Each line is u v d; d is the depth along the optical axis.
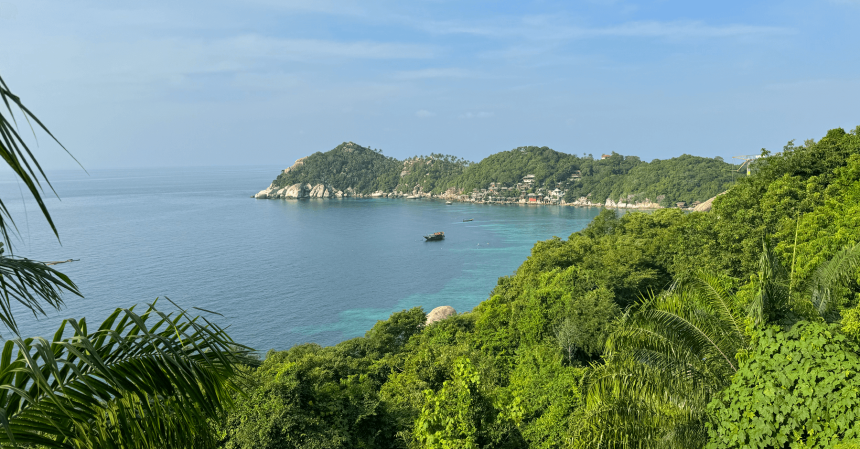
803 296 12.06
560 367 27.39
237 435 18.64
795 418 8.81
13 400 4.36
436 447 14.83
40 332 79.06
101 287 108.69
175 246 166.25
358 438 22.02
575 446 11.45
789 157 46.94
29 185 3.25
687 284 12.22
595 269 51.00
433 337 52.62
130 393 5.01
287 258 150.00
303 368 22.58
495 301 50.91
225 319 92.19
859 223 25.36
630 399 10.98
